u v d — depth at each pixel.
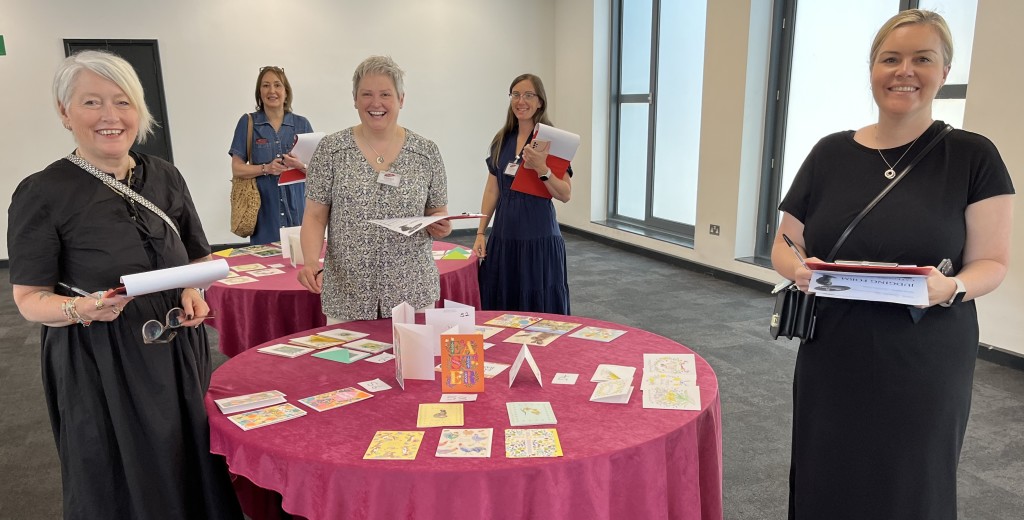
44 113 6.34
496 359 1.83
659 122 6.90
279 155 4.02
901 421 1.43
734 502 2.33
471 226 8.19
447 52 7.65
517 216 3.03
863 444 1.49
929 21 1.35
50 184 1.39
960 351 1.40
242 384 1.69
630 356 1.85
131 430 1.47
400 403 1.55
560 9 7.91
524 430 1.38
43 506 2.37
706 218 5.90
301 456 1.29
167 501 1.51
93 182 1.44
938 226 1.38
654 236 6.75
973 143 1.38
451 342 1.59
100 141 1.40
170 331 1.50
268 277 2.91
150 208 1.52
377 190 2.10
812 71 5.04
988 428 2.86
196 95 6.74
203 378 1.61
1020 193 3.44
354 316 2.18
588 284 5.64
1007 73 3.43
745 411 3.06
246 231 4.04
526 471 1.23
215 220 7.05
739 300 5.04
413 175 2.15
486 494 1.22
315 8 7.00
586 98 7.60
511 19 7.86
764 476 2.50
